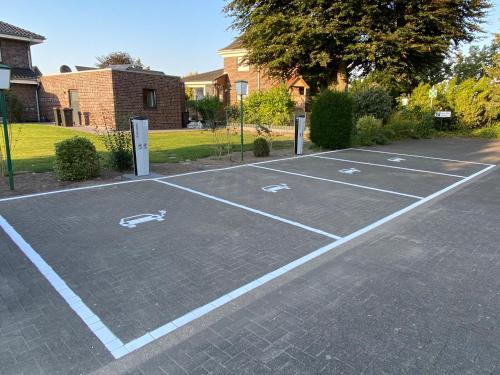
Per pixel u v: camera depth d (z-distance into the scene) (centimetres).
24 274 375
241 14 2105
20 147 1208
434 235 506
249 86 3044
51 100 2253
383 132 1642
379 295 344
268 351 265
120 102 1891
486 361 256
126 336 280
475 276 385
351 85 2009
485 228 536
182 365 250
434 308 323
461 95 2083
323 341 277
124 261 408
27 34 2389
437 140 1825
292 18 1827
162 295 339
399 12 1878
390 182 844
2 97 658
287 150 1342
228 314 311
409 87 2306
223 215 578
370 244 471
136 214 572
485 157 1265
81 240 465
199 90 3716
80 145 778
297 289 354
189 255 427
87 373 241
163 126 2147
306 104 2325
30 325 291
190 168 953
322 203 659
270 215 583
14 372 241
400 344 274
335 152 1331
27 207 595
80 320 299
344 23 1822
